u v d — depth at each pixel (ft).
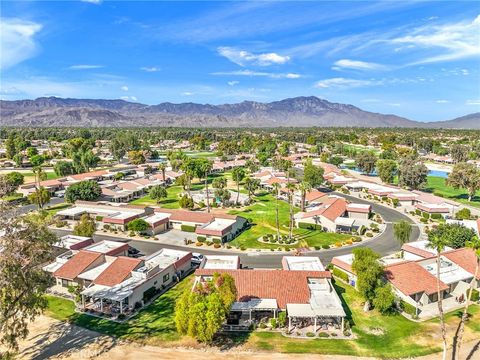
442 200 379.14
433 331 159.94
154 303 185.57
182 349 146.92
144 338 154.40
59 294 196.24
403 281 185.16
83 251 218.38
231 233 293.02
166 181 511.40
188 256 228.63
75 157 579.48
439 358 141.59
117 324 165.89
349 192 457.68
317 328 162.61
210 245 272.51
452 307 181.57
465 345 149.59
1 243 128.26
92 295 176.24
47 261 145.89
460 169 402.93
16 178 429.38
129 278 193.26
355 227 316.19
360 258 187.21
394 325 165.07
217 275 164.96
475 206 380.37
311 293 179.01
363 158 565.12
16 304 136.46
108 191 416.05
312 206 378.73
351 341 152.66
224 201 383.86
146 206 358.43
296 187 412.36
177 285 207.00
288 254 255.50
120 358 141.28
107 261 218.18
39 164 563.48
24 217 138.10
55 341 153.38
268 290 176.45
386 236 294.46
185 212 320.09
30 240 134.51
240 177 440.45
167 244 275.80
